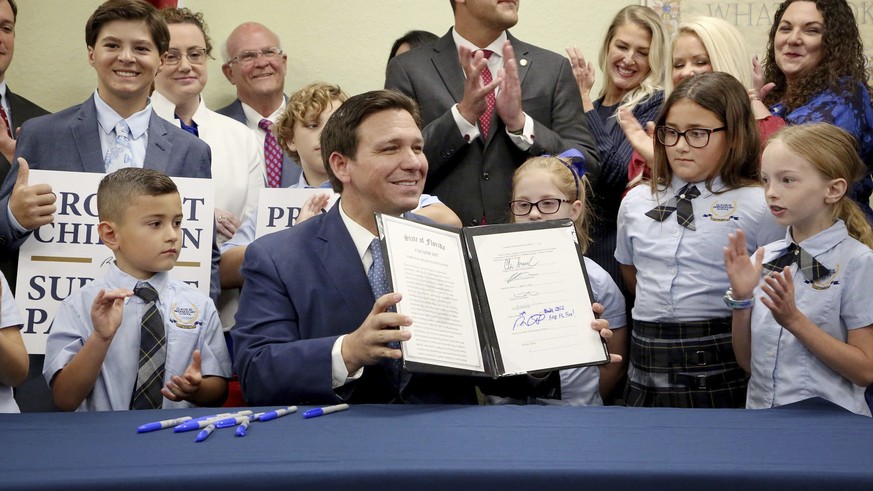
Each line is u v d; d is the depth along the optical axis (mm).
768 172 3018
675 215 3371
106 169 3707
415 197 2775
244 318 2779
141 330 3125
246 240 4223
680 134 3344
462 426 2143
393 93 2812
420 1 5660
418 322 2406
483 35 4137
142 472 1750
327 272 2760
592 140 4121
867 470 1759
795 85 4133
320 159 4102
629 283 3633
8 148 4160
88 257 3430
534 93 4094
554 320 2545
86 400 3049
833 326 2932
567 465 1772
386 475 1737
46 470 1776
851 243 2961
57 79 5492
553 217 3539
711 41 4082
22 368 2953
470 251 2566
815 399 2449
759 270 2889
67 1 5504
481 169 3932
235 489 1722
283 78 5184
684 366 3273
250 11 5621
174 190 3236
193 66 4676
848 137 3010
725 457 1852
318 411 2293
